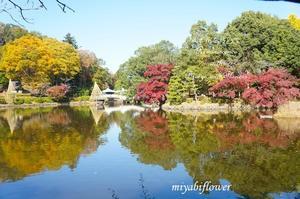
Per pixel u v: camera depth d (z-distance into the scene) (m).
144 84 57.47
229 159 17.09
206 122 32.28
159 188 13.14
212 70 49.75
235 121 32.03
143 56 75.69
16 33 97.88
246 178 13.88
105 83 100.75
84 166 16.88
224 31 54.31
